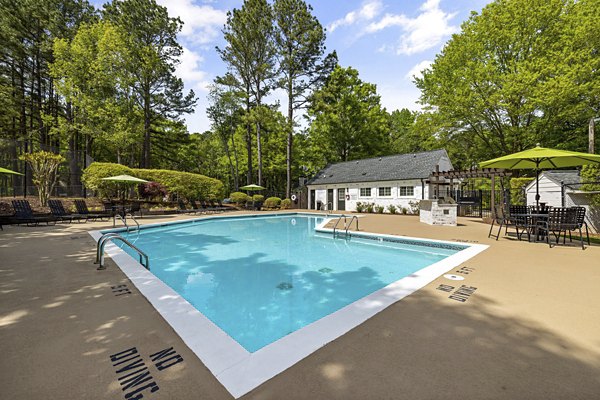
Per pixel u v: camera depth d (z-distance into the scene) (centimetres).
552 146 1952
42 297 351
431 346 230
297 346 229
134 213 1631
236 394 173
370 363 206
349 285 514
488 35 1912
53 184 1605
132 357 216
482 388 177
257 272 593
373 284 518
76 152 1923
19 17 2152
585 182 832
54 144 2670
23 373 195
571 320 279
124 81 2248
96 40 2202
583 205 879
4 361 211
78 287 390
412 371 196
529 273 446
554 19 1752
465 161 2891
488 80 1853
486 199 2139
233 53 2488
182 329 259
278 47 2550
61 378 190
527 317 286
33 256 583
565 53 1627
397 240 848
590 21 1545
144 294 353
